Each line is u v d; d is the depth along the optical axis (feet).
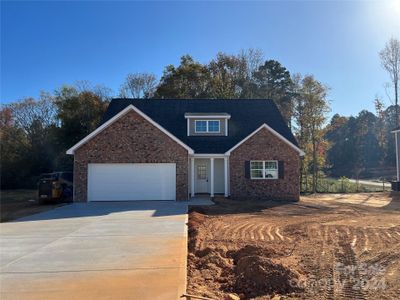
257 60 152.87
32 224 40.19
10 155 119.55
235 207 56.65
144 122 64.95
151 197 64.54
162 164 64.90
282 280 20.06
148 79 163.32
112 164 64.39
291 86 143.43
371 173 190.90
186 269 22.53
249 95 145.38
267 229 37.60
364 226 38.45
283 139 69.62
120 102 84.07
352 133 213.66
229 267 23.79
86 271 21.70
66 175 77.66
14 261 24.14
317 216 47.44
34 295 17.81
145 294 17.85
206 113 77.25
